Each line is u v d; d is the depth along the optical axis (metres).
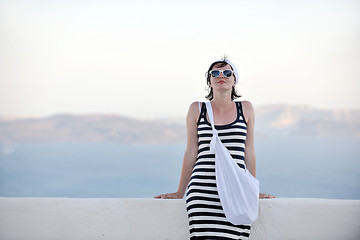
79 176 45.25
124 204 2.62
